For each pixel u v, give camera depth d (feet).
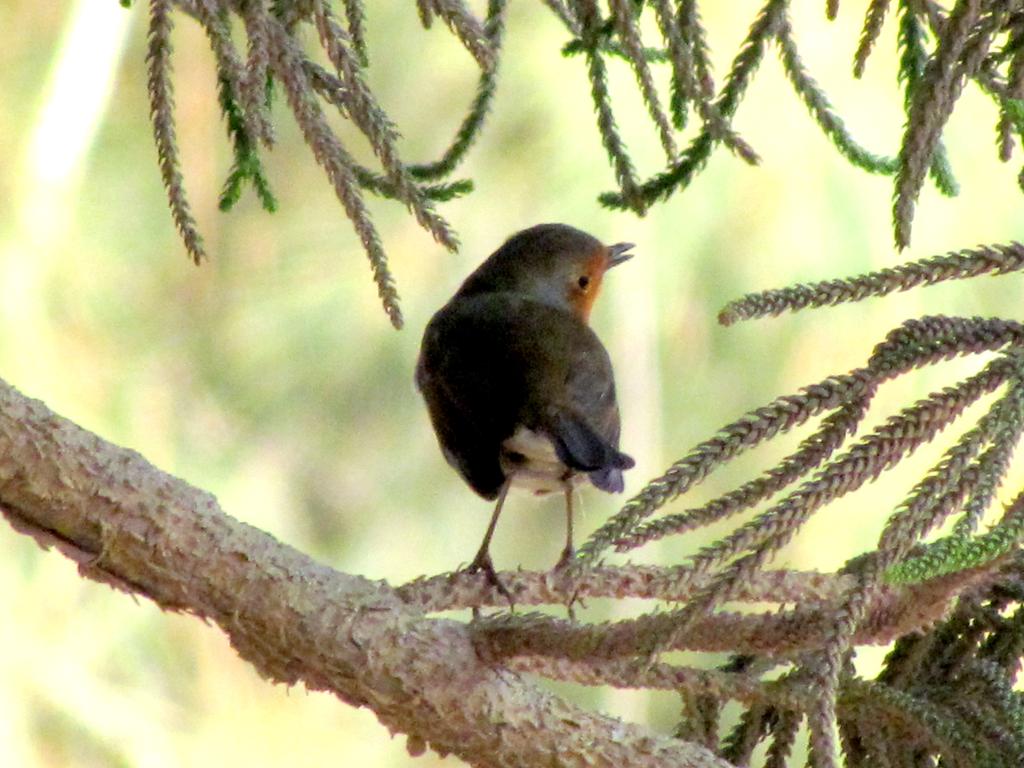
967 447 13.03
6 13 42.55
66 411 40.34
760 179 36.09
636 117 35.53
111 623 37.91
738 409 39.24
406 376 43.88
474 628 14.67
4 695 36.19
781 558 36.52
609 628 13.84
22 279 40.57
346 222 44.16
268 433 43.80
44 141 41.70
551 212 38.58
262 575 14.60
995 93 15.51
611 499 43.24
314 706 39.81
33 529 14.56
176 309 44.14
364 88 15.03
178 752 37.60
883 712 15.43
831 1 16.30
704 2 35.32
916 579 12.54
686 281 37.96
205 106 45.34
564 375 23.26
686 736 16.30
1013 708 15.46
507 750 14.65
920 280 13.78
